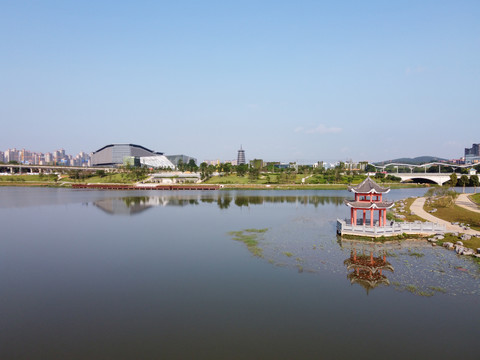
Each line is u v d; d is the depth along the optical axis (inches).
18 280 1734.7
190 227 3144.7
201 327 1228.5
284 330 1200.8
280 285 1617.9
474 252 2055.9
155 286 1632.6
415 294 1492.4
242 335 1170.6
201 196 6432.1
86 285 1659.7
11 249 2359.7
